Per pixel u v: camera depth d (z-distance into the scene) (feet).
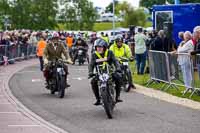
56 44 59.11
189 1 155.74
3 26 185.26
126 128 38.63
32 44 148.25
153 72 66.85
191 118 42.57
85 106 50.47
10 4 194.59
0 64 112.78
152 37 89.51
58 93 57.82
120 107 49.14
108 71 44.21
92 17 244.83
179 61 57.41
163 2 206.80
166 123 40.42
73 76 84.99
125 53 62.13
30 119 43.29
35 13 202.49
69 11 238.48
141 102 52.37
